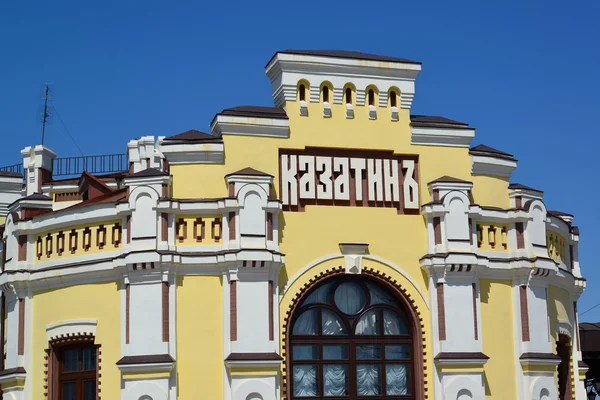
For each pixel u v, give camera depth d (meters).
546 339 36.69
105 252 34.38
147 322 32.91
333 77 36.47
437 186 36.09
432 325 35.53
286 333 34.28
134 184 33.81
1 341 38.97
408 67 37.09
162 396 32.28
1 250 39.97
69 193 47.88
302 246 35.06
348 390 35.09
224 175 34.66
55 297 35.31
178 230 33.94
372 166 36.44
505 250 37.09
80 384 34.69
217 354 33.28
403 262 35.94
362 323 35.75
